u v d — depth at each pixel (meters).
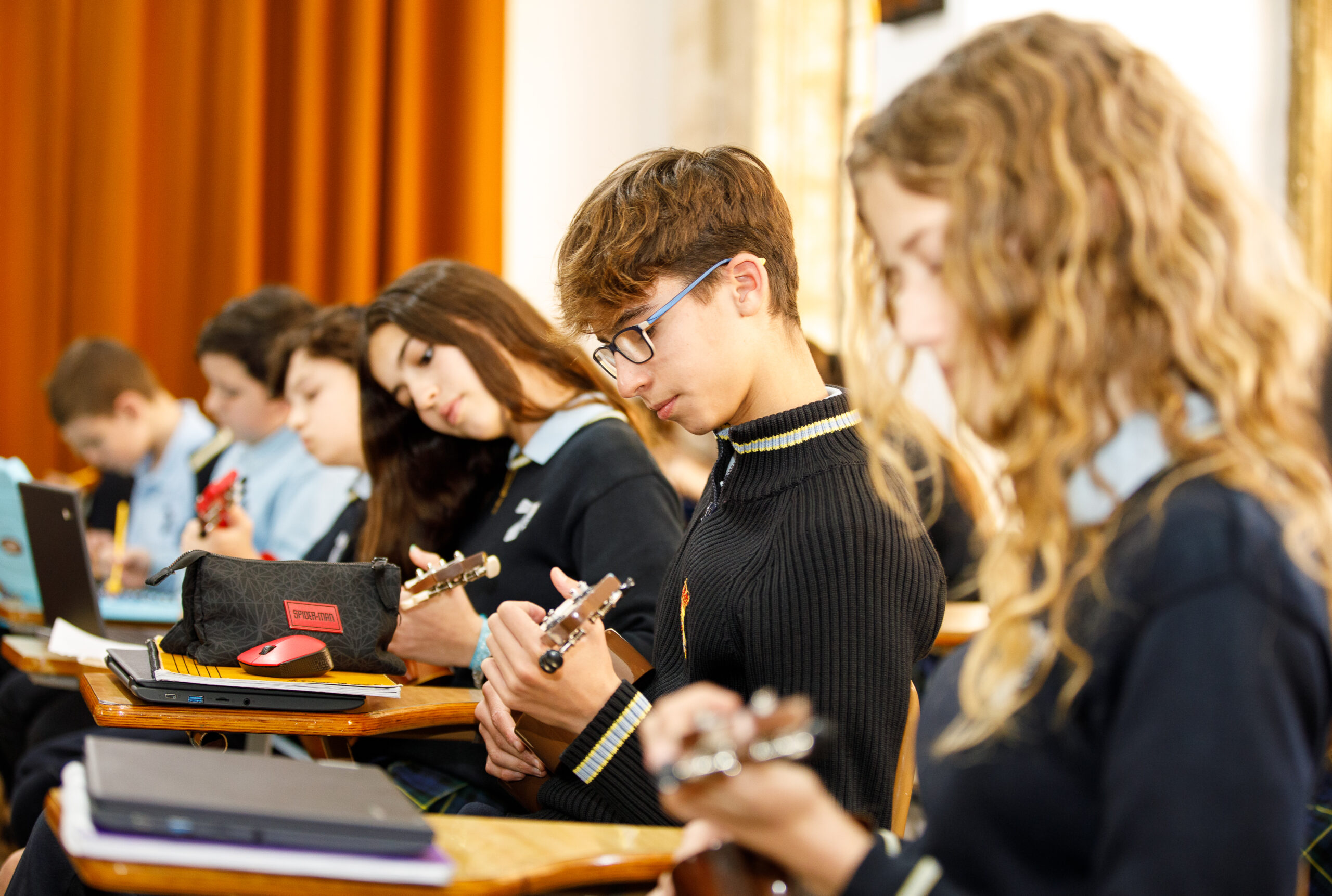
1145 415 0.73
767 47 3.71
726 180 1.28
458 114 3.87
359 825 0.81
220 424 3.38
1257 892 0.64
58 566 2.07
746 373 1.26
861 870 0.72
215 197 3.72
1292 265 0.76
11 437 3.66
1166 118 0.75
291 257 3.80
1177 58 3.78
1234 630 0.66
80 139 3.65
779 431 1.23
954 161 0.76
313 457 2.47
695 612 1.24
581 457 1.79
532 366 1.89
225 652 1.43
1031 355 0.73
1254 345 0.72
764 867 0.81
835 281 3.78
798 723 0.68
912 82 0.82
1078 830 0.72
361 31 3.76
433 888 0.83
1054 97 0.75
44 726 2.42
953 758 0.78
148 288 3.74
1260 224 0.75
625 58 4.19
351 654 1.50
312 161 3.77
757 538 1.21
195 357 3.06
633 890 0.95
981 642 0.78
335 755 1.51
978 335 0.75
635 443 1.81
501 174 3.89
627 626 1.65
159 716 1.32
